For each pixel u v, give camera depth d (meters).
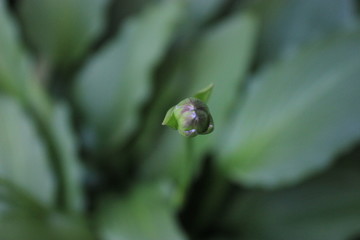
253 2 0.87
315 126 0.73
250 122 0.76
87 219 0.75
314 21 0.83
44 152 0.74
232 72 0.76
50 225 0.72
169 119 0.51
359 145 0.80
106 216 0.75
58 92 0.89
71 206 0.74
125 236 0.72
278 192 0.80
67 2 0.86
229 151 0.77
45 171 0.74
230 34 0.79
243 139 0.76
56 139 0.75
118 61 0.83
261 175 0.74
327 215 0.76
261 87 0.77
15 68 0.77
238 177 0.75
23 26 0.89
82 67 0.91
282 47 0.83
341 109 0.72
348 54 0.73
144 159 0.84
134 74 0.79
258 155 0.74
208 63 0.80
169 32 0.79
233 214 0.83
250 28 0.78
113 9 0.94
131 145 0.85
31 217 0.72
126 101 0.80
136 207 0.75
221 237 0.82
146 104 0.84
